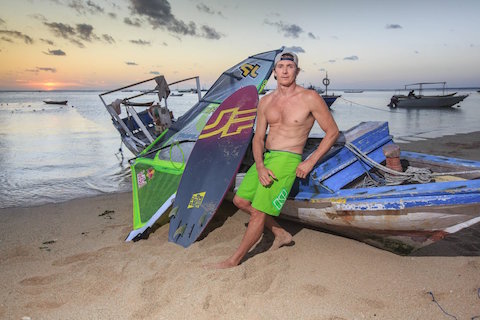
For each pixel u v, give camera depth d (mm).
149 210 4582
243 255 3381
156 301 2906
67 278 3326
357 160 4051
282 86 3295
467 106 36312
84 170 8781
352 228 3549
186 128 6344
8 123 22094
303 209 3816
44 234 4512
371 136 4195
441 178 3986
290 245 3861
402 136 13492
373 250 3699
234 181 4422
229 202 5344
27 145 12750
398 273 3234
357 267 3361
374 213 3158
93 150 11703
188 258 3613
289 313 2727
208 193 4055
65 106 52156
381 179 4059
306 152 4852
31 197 6371
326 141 3254
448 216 2863
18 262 3699
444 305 2754
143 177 5539
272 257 3574
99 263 3590
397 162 3885
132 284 3172
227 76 7297
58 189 6969
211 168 4238
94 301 2945
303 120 3236
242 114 4473
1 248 4078
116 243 4137
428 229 3053
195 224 3949
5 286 3211
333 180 3816
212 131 4641
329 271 3303
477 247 3666
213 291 2992
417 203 2885
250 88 4738
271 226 3750
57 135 15664
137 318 2715
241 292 2984
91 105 55469
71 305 2904
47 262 3684
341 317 2670
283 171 3229
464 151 9398
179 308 2809
